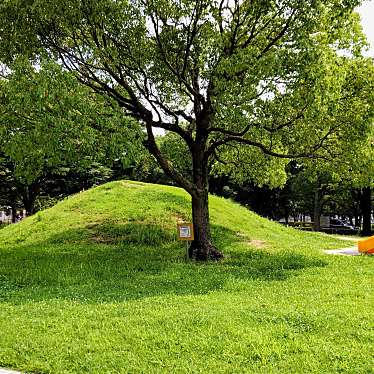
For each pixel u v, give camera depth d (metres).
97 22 12.00
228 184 41.38
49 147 10.58
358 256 14.16
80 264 12.48
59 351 5.95
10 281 10.59
